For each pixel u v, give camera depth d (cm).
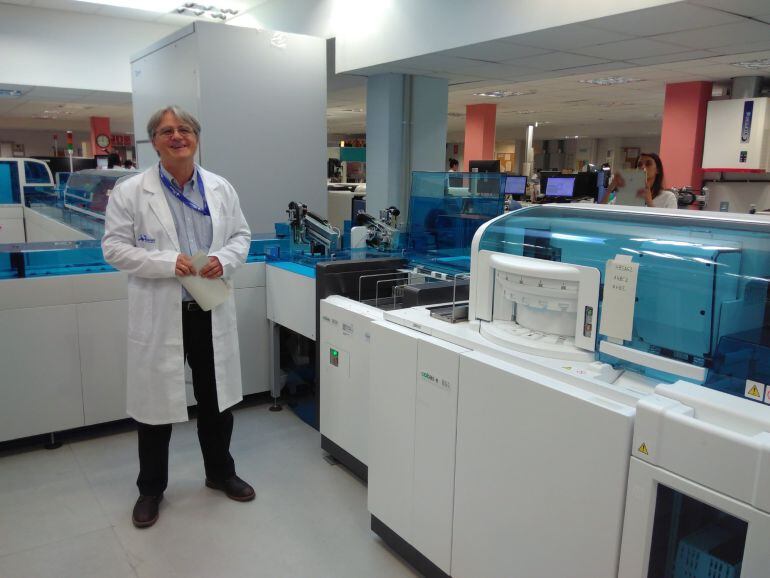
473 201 263
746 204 693
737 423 101
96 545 193
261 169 349
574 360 140
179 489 229
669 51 357
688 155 725
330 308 232
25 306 242
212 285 195
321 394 248
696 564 113
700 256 123
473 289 167
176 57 344
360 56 428
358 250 300
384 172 471
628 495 113
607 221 149
